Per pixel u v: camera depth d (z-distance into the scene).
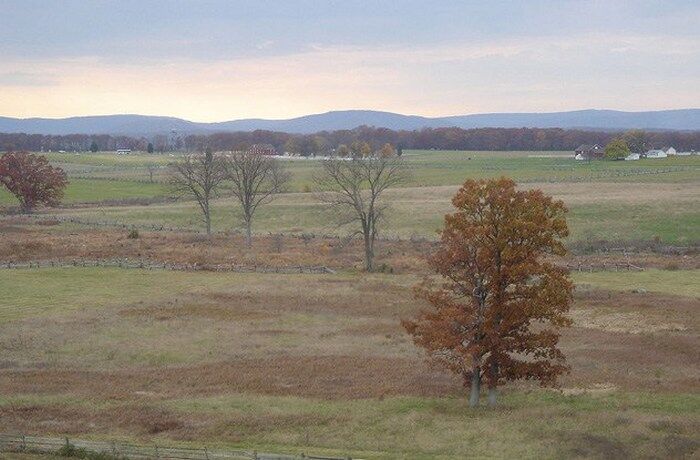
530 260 37.75
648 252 89.50
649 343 51.75
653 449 31.92
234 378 44.62
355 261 86.44
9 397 40.62
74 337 54.16
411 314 61.88
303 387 42.91
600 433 34.31
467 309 39.00
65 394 41.47
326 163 134.62
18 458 29.83
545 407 38.84
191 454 30.92
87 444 32.00
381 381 44.22
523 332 40.84
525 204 37.81
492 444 33.19
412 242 97.75
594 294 67.19
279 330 56.97
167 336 54.91
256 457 30.23
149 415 37.72
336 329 57.41
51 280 73.31
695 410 37.69
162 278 75.50
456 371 39.81
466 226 38.19
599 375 44.84
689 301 63.88
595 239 96.50
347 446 33.56
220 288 71.31
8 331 55.25
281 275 78.31
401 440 34.09
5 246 90.31
